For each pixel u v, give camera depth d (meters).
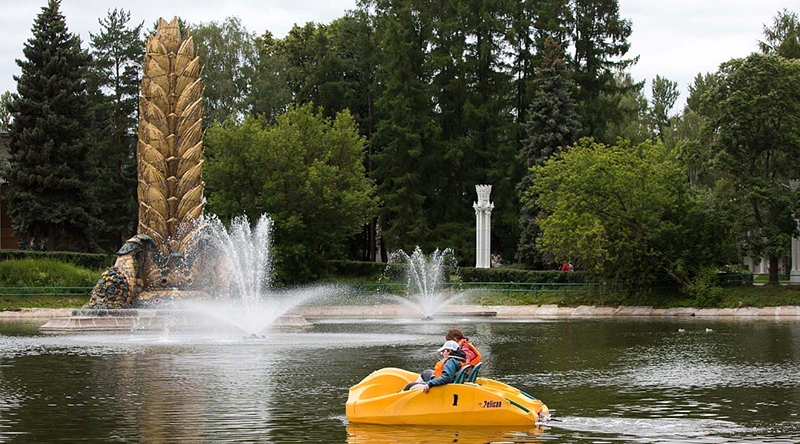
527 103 87.88
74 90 72.81
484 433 15.61
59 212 69.94
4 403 19.02
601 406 18.78
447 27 85.12
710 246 60.03
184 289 46.59
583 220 58.97
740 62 58.56
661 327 45.16
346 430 15.88
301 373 24.33
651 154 61.12
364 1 90.81
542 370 25.47
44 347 32.56
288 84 94.88
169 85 48.66
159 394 20.33
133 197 86.75
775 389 21.44
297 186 65.56
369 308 60.22
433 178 85.12
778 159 61.88
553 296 63.03
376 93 88.19
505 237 85.94
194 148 48.66
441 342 34.81
